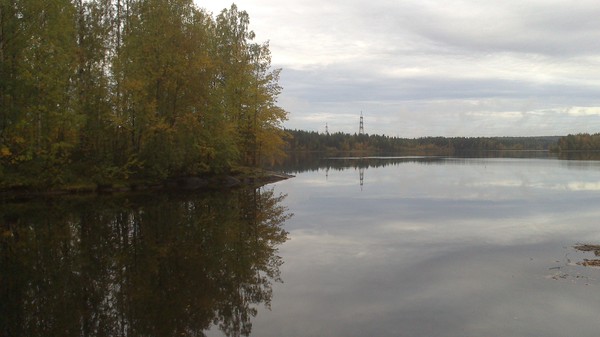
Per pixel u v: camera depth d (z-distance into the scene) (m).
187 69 32.47
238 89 41.59
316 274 11.95
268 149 45.59
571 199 28.06
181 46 32.34
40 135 26.92
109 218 20.30
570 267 12.41
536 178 45.44
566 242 15.71
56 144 27.33
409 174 53.91
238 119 42.38
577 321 8.62
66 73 27.70
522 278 11.42
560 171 56.41
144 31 31.19
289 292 10.50
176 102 32.84
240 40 42.34
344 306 9.49
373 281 11.28
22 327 8.57
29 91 25.09
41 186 27.34
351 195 31.11
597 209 23.67
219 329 8.37
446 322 8.59
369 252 14.38
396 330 8.23
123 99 30.39
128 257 13.80
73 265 12.89
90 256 13.87
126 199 26.62
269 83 44.50
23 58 25.42
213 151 36.09
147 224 19.11
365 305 9.55
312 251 14.59
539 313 9.04
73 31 28.78
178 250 14.73
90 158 30.72
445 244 15.48
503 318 8.78
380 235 17.14
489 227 18.72
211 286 11.03
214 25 40.50
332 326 8.41
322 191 33.84
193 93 33.12
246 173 42.94
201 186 35.66
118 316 9.12
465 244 15.47
